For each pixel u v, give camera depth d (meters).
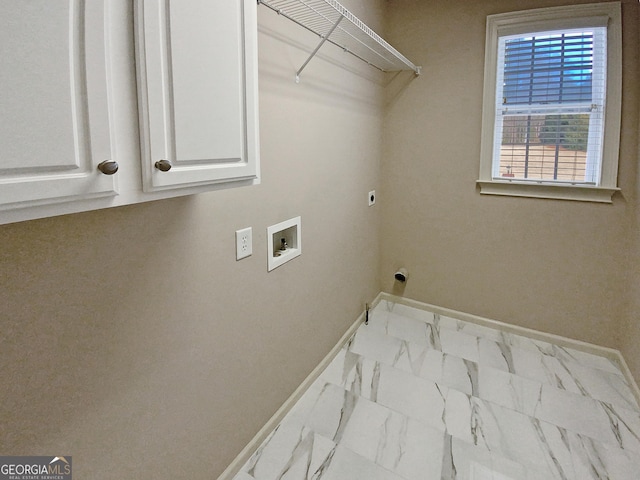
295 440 1.80
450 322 2.92
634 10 2.13
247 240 1.59
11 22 0.54
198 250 1.36
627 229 2.31
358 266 2.76
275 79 1.66
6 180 0.56
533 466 1.64
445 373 2.29
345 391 2.14
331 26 1.81
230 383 1.58
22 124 0.57
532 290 2.65
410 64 2.56
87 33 0.64
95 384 1.05
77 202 0.68
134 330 1.15
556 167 2.47
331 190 2.26
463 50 2.59
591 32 2.26
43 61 0.59
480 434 1.82
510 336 2.72
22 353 0.88
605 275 2.42
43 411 0.93
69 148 0.64
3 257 0.83
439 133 2.78
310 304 2.14
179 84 0.83
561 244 2.51
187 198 1.29
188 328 1.35
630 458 1.67
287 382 1.97
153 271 1.19
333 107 2.18
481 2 2.49
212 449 1.51
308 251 2.07
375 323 2.91
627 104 2.21
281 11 1.59
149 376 1.21
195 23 0.86
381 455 1.70
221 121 0.96
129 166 0.77
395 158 2.98
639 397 2.00
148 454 1.24
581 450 1.71
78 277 0.98
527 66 2.44
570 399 2.06
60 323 0.95
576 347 2.55
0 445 0.86
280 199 1.78
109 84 0.70
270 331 1.81
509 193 2.62
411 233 3.04
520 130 2.53
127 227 1.10
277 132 1.72
